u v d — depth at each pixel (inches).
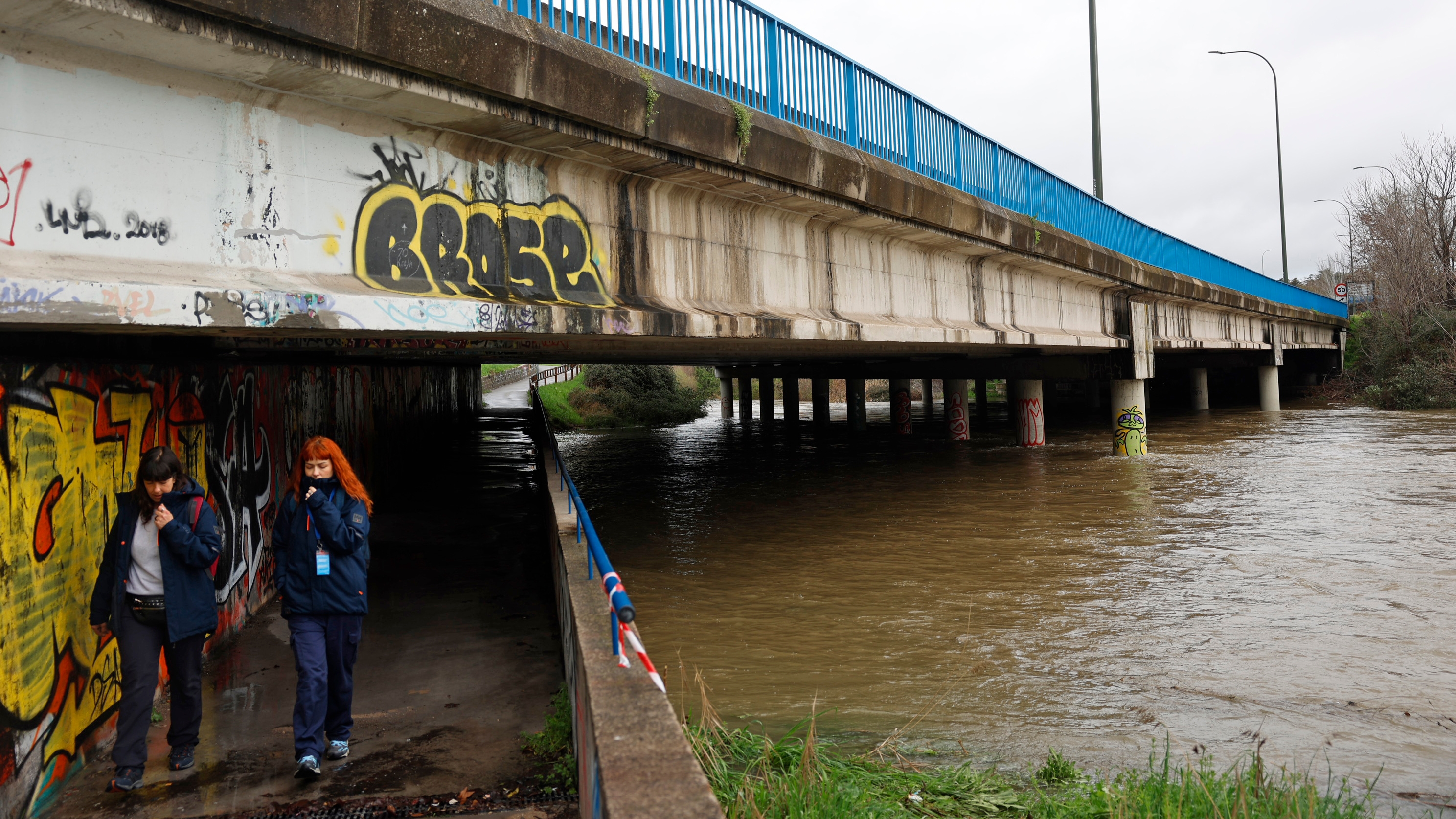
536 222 266.4
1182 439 1039.0
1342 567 414.3
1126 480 703.1
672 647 321.4
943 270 540.1
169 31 161.2
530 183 264.5
